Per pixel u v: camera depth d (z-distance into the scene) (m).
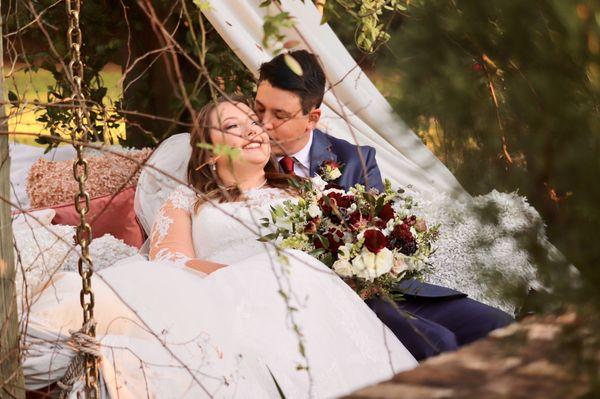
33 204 4.25
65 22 5.45
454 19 1.58
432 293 3.78
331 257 3.68
